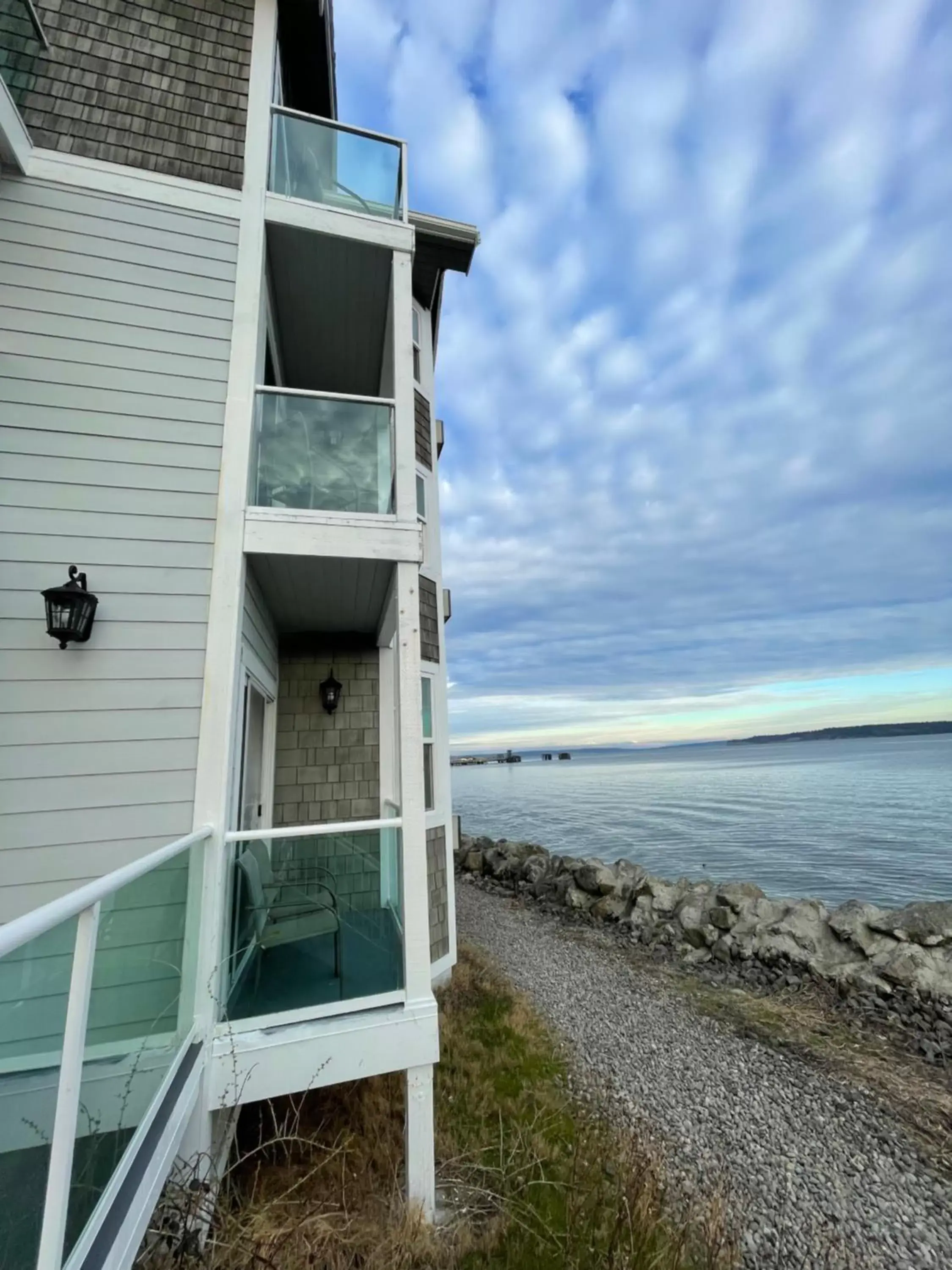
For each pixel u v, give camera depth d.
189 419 3.57
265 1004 3.06
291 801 5.93
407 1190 2.90
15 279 3.42
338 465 3.93
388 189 4.69
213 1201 2.33
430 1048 3.04
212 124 4.03
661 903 10.04
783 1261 3.05
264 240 4.01
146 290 3.65
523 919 10.92
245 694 3.92
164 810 3.07
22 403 3.31
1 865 2.84
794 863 15.45
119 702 3.14
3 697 3.00
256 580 4.20
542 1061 5.02
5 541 3.15
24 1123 1.19
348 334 5.41
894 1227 3.31
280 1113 3.67
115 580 3.26
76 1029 1.41
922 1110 4.48
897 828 19.70
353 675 6.37
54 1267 1.22
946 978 6.57
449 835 7.05
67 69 3.80
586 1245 2.84
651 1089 4.68
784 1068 5.12
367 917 3.52
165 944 2.32
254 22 4.33
